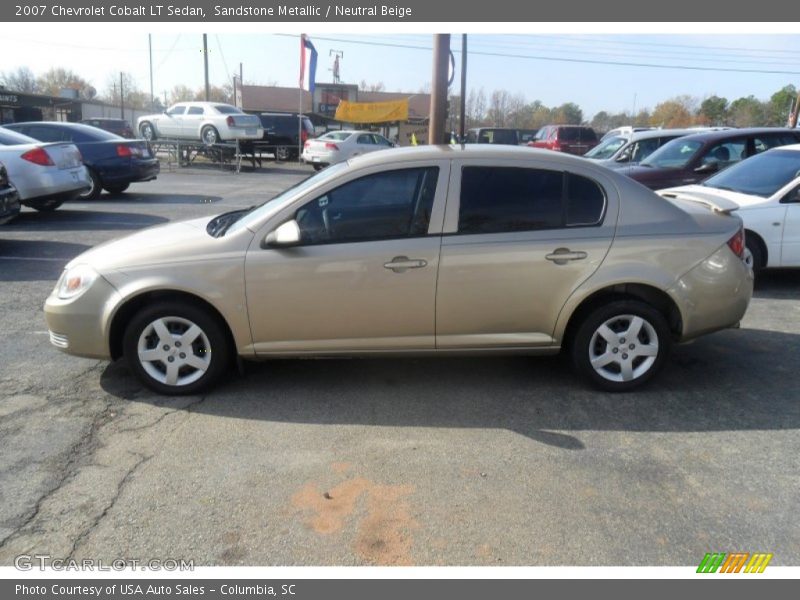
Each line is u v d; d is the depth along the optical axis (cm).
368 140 2536
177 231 460
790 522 306
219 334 428
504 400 434
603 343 438
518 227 417
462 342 427
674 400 435
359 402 430
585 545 290
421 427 396
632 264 418
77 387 452
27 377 467
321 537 294
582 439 382
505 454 365
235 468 349
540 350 434
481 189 416
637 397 439
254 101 4369
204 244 420
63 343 434
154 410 418
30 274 743
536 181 420
